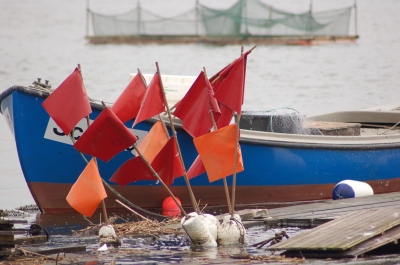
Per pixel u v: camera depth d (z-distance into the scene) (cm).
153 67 12719
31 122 3941
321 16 16325
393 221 3080
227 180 4266
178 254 2944
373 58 13538
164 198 4219
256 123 4572
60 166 4028
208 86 3173
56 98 3111
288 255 2873
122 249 3047
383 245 2967
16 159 5769
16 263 2747
